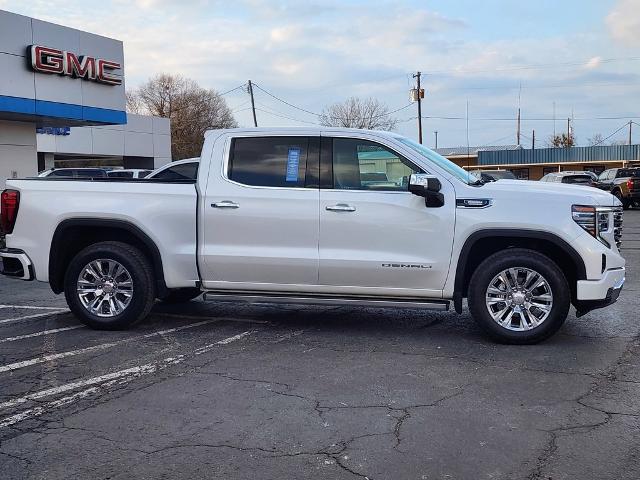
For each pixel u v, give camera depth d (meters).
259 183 6.77
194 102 78.69
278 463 3.88
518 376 5.45
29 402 4.96
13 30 15.65
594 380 5.32
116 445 4.16
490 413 4.62
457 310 6.54
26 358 6.12
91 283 7.18
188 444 4.16
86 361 6.01
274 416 4.62
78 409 4.80
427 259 6.41
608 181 31.09
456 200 6.36
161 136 41.00
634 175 29.17
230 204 6.73
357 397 4.98
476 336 6.83
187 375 5.57
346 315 7.96
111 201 7.00
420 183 6.23
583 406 4.73
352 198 6.52
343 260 6.52
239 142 6.90
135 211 6.94
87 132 35.56
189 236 6.88
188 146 76.56
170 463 3.90
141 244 7.26
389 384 5.28
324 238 6.57
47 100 16.61
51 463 3.92
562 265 6.61
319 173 6.68
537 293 6.33
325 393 5.08
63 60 16.83
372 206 6.47
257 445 4.14
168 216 6.89
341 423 4.48
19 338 6.87
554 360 5.90
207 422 4.52
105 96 18.48
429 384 5.27
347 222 6.52
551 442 4.12
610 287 6.24
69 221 7.07
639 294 9.14
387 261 6.45
